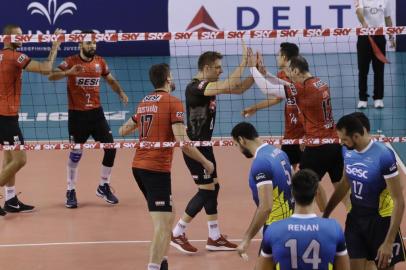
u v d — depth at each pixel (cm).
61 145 1642
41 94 2950
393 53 3319
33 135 2509
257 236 1658
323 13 3291
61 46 3312
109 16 3328
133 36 1550
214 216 1581
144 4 3325
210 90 1529
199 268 1495
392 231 1164
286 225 979
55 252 1570
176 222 1745
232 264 1514
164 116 1405
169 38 1523
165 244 1380
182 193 1952
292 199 1212
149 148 1405
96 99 1858
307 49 3328
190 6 3325
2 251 1573
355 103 2741
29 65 1750
